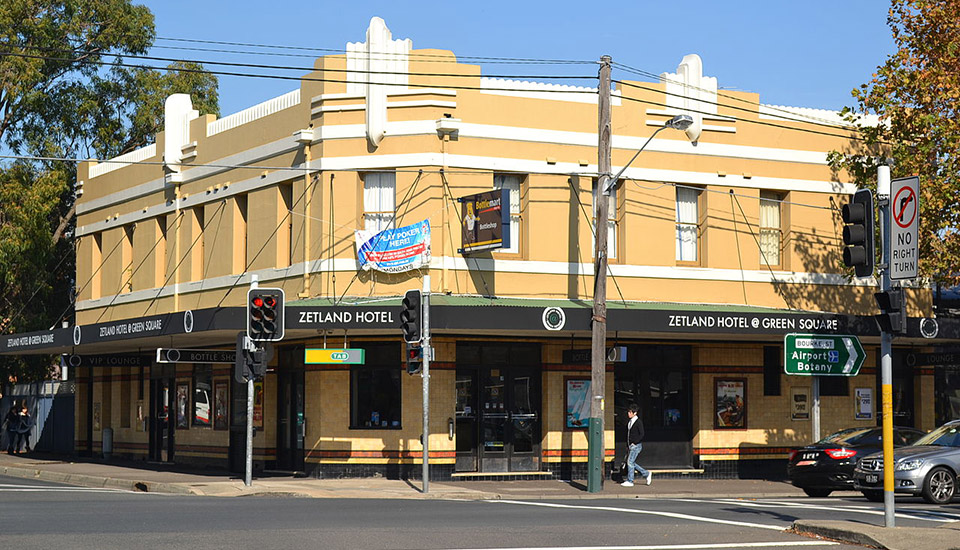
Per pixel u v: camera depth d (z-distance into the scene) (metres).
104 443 37.53
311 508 19.19
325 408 27.23
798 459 24.56
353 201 26.97
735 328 26.78
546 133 27.48
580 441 28.00
